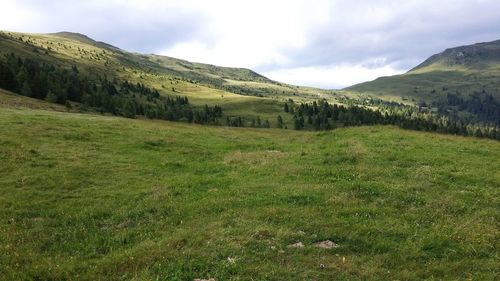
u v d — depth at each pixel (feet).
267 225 53.26
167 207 64.34
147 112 591.78
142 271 42.29
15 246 50.83
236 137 148.66
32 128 122.93
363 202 64.28
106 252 49.85
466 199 66.23
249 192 69.97
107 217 62.13
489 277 41.65
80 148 106.42
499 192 69.41
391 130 134.72
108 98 532.32
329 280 40.29
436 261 45.14
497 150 105.70
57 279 42.37
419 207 62.08
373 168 84.94
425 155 96.53
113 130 135.13
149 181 81.51
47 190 74.38
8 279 41.91
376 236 51.39
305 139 135.33
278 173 83.92
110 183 79.82
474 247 48.49
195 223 56.03
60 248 51.03
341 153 99.04
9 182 77.05
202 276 41.01
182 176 84.84
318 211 59.62
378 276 41.32
